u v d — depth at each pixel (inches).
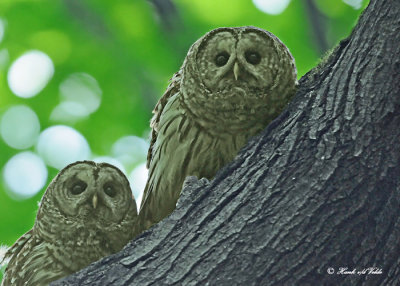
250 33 424.8
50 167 806.5
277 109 412.5
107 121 815.7
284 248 320.5
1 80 815.1
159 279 322.0
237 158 354.0
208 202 341.4
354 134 340.5
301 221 324.5
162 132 423.5
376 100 346.3
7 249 484.1
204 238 329.1
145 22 812.0
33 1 820.6
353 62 359.6
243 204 334.3
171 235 335.3
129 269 327.6
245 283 316.2
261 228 325.7
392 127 340.8
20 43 820.6
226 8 796.6
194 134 412.2
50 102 818.8
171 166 415.5
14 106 816.9
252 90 410.3
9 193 788.6
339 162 334.6
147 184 444.5
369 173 331.9
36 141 816.3
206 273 319.9
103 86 817.5
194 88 415.8
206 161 409.4
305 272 316.8
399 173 332.8
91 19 818.8
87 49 818.2
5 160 807.1
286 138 349.1
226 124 408.8
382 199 327.9
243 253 321.7
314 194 329.1
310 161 337.4
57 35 819.4
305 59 780.0
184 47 801.6
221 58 420.8
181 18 808.3
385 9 364.5
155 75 807.7
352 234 322.0
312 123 349.7
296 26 789.2
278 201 331.0
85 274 330.0
